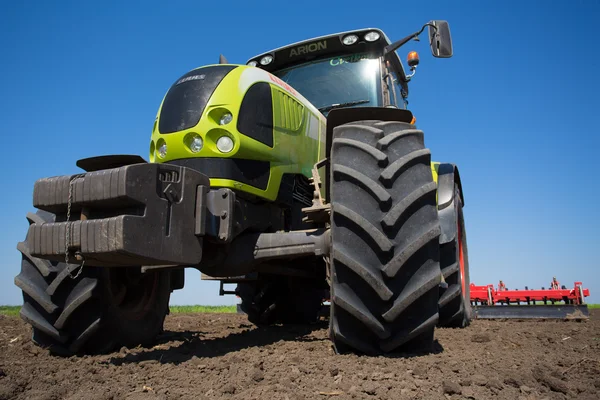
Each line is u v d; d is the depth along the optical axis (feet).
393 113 8.57
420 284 7.07
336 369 6.53
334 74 14.20
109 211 6.98
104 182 6.79
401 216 7.12
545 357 8.23
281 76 14.84
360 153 7.59
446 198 13.87
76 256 6.91
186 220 7.39
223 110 8.76
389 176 7.26
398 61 15.38
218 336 12.01
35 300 8.38
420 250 7.22
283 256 8.81
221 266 8.98
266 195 9.35
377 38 13.43
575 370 7.24
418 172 7.50
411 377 6.26
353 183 7.38
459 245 14.51
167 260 7.06
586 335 11.59
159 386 6.22
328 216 8.67
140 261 7.08
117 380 6.60
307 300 14.84
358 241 7.16
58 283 8.32
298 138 10.61
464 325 13.99
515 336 11.51
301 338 10.46
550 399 5.60
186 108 8.86
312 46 14.10
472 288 21.80
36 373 7.16
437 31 11.09
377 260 7.05
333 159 7.74
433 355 7.57
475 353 8.53
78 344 8.45
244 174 8.90
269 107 9.63
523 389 5.95
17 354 8.82
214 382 6.28
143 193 6.81
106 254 6.68
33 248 7.23
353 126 8.06
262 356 7.89
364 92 13.74
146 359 8.04
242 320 18.44
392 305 7.02
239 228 8.65
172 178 7.30
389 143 7.67
